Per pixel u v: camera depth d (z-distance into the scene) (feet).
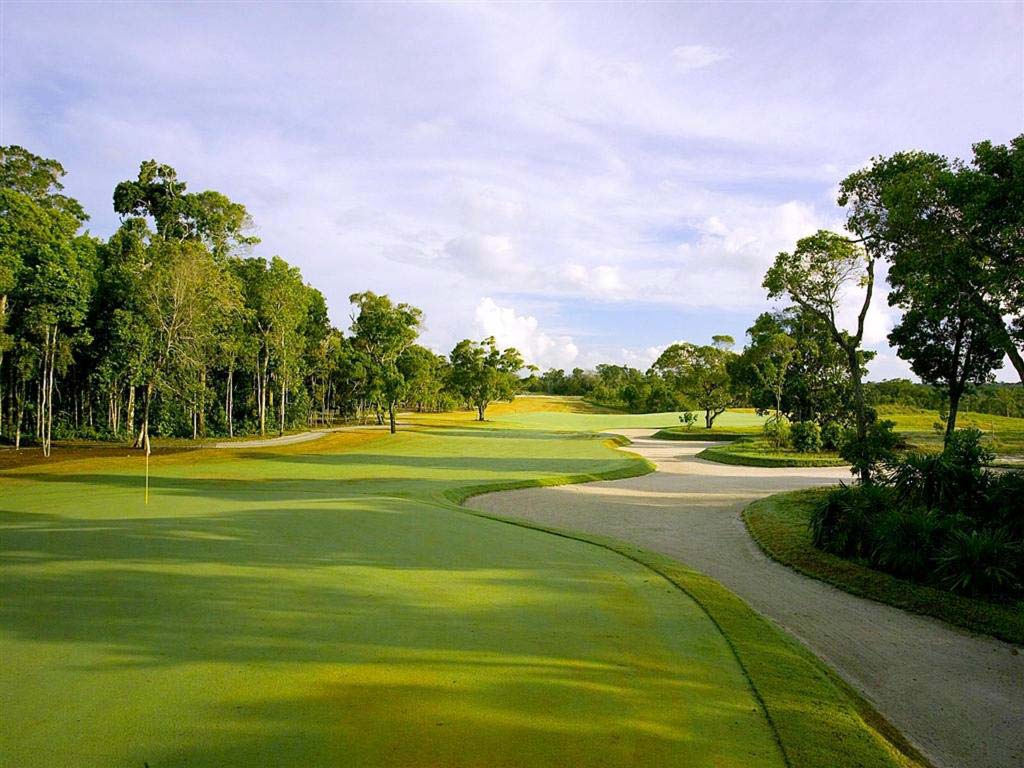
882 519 38.17
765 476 92.02
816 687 18.01
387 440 161.27
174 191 184.44
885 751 14.89
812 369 160.76
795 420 161.58
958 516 36.24
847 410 151.74
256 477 82.48
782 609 29.96
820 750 14.30
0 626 20.47
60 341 135.95
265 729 13.94
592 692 16.63
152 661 17.74
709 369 212.02
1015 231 42.73
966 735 18.15
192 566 28.84
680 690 17.11
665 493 71.87
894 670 22.86
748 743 14.38
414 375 190.19
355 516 44.78
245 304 181.06
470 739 13.79
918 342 78.59
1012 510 37.73
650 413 329.93
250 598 23.98
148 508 47.80
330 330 252.83
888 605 30.78
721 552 42.06
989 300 51.01
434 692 16.15
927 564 33.78
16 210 127.34
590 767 12.88
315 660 18.06
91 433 162.71
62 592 24.40
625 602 25.49
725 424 234.38
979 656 24.39
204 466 100.89
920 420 190.29
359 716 14.70
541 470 92.17
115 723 14.11
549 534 40.63
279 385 201.77
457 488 67.67
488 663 18.28
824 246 63.98
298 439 164.14
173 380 154.92
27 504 50.42
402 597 24.81
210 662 17.74
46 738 13.41
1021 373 48.14
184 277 147.43
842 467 105.81
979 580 30.78
